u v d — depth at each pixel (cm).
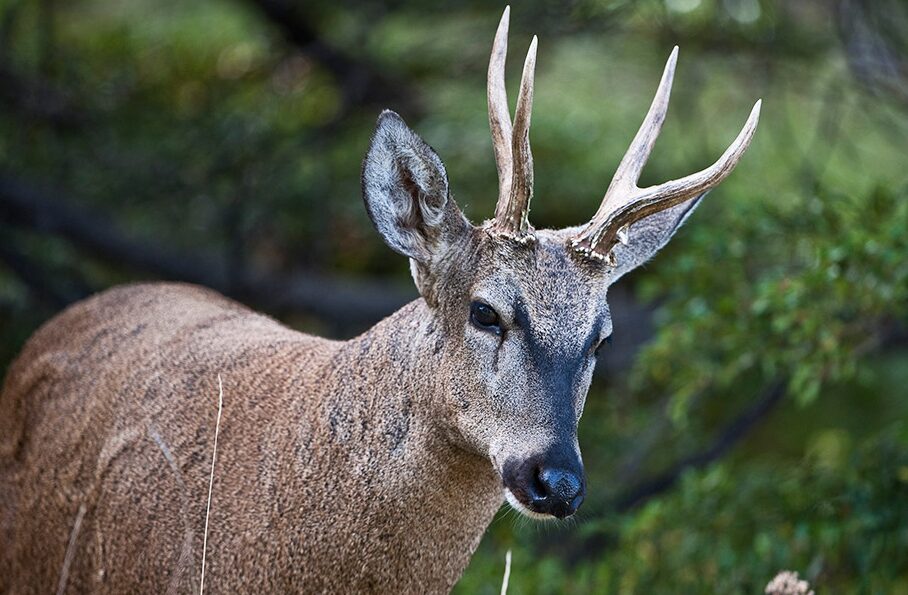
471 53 1781
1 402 1027
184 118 1809
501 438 733
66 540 897
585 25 1683
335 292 1798
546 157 1995
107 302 1014
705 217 1720
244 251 1792
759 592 1126
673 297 1271
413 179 766
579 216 1955
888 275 1070
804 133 2066
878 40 1658
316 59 1822
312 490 793
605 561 1229
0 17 1905
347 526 784
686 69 1819
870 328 1175
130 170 1742
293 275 1797
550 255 755
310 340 880
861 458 1154
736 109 2002
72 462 906
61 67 1797
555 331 738
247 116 1767
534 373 732
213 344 901
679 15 1730
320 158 1805
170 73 1961
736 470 1492
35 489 930
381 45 1889
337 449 793
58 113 1764
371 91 1823
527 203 749
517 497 720
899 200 1169
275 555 795
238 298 1773
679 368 1248
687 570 1177
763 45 1725
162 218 1814
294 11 1803
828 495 1170
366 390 795
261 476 809
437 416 765
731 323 1167
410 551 790
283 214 1772
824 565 1117
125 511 852
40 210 1697
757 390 1636
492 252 756
